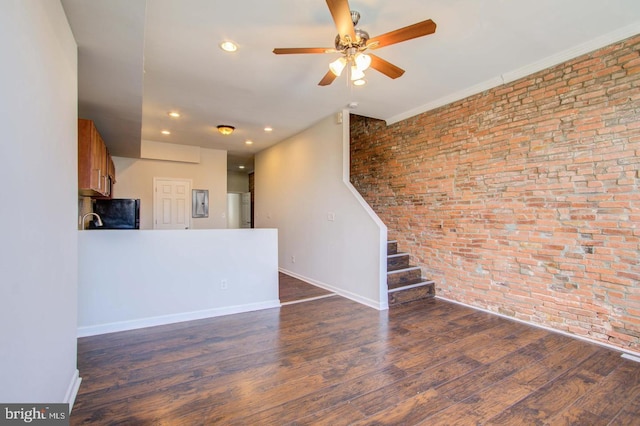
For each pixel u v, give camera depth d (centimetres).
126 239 313
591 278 282
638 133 254
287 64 304
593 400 197
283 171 618
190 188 673
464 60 305
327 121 482
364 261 411
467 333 303
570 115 293
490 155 358
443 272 415
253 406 190
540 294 318
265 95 386
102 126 385
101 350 264
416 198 448
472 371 232
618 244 266
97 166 345
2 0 104
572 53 288
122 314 310
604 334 275
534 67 314
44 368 146
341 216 455
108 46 214
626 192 261
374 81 351
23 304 122
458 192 392
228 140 617
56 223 166
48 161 153
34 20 134
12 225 112
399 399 197
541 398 199
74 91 205
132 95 294
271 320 341
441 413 184
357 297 420
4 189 106
